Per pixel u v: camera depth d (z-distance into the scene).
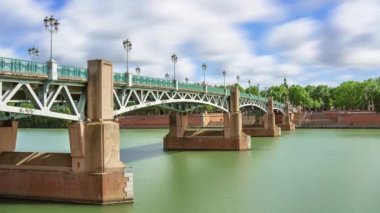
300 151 70.75
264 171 49.56
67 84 32.53
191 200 34.50
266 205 33.12
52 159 33.22
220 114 154.50
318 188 39.50
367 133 116.56
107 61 33.34
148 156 64.44
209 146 72.50
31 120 153.50
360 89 170.50
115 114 39.66
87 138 31.84
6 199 32.97
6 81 28.02
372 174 46.72
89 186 31.55
